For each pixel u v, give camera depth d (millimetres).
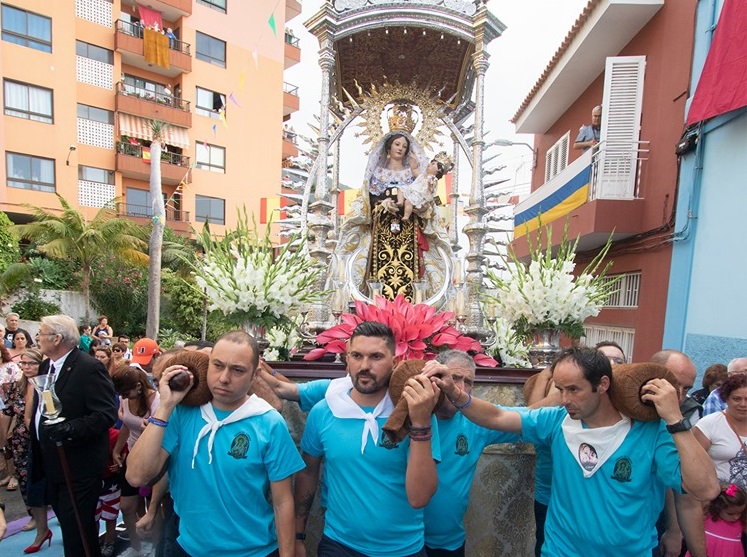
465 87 4336
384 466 1773
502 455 2561
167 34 16484
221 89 17703
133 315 12852
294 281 2830
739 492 2268
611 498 1694
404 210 3832
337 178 4402
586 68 7910
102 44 15422
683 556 2385
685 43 5648
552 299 2934
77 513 2572
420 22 3701
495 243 3939
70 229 11750
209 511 1752
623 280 6980
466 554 2553
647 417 1675
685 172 5422
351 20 3703
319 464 2049
